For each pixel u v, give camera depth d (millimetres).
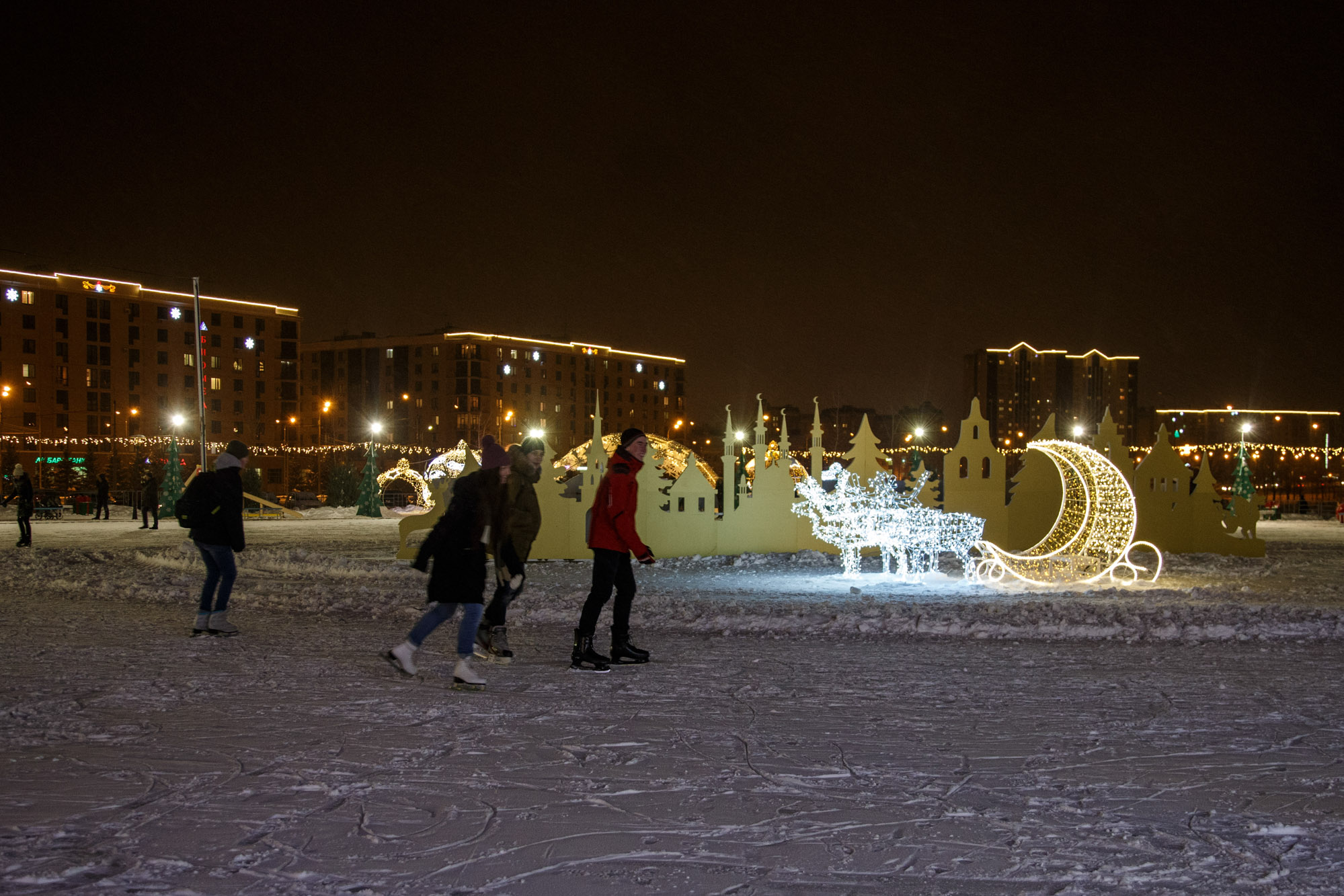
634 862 3576
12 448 66188
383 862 3566
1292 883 3426
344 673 7129
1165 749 5145
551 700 6277
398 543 22547
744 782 4531
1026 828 3949
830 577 14969
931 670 7398
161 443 79625
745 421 65812
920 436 39625
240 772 4648
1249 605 11055
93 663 7465
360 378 134875
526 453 7910
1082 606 10508
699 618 9734
